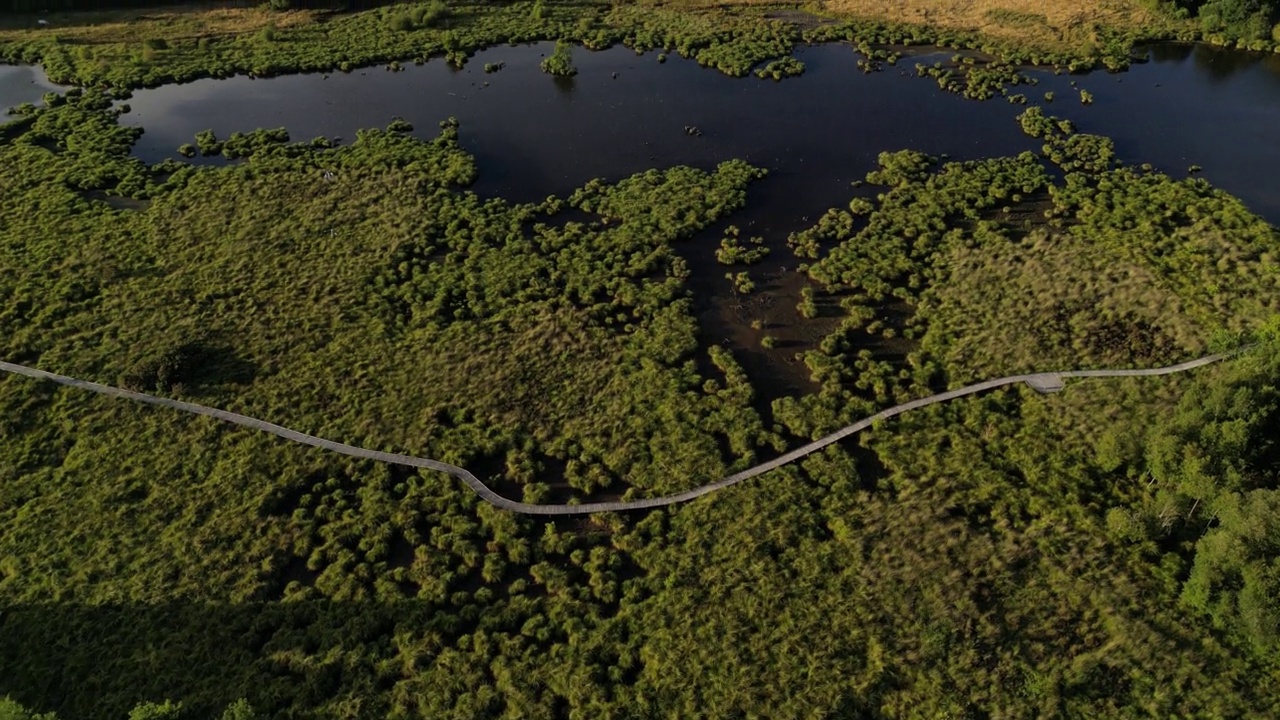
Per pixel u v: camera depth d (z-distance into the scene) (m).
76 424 59.44
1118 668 44.72
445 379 63.19
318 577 50.69
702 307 70.62
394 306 69.81
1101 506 52.69
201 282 71.50
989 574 49.31
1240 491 47.97
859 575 49.62
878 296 70.38
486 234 77.88
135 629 47.44
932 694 44.06
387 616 48.62
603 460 57.44
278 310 69.06
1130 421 57.09
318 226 78.31
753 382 63.66
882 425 58.88
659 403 61.25
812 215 81.31
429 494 55.41
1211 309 65.56
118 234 76.56
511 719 43.91
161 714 39.12
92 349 65.12
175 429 59.12
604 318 69.12
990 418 58.56
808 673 45.25
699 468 56.50
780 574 50.00
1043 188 82.81
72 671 45.38
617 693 44.97
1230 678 44.03
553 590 50.28
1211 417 51.16
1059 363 62.53
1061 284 69.31
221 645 46.94
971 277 71.12
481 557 52.12
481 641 47.38
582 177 87.56
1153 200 78.75
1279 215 78.31
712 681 45.22
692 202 81.81
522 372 63.72
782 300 71.25
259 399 61.47
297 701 44.38
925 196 81.69
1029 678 44.47
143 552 51.53
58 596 48.97
